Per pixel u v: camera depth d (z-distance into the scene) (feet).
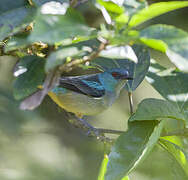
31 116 40.37
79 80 30.94
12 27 18.89
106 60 27.30
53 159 44.39
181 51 15.38
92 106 31.71
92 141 47.19
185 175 24.12
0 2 20.12
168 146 24.29
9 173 40.19
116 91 33.32
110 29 18.03
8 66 41.65
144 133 21.91
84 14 44.73
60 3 18.22
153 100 22.03
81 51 16.29
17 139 41.65
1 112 38.91
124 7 18.48
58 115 42.42
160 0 44.60
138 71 26.43
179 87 25.62
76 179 43.34
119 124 47.29
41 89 17.39
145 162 33.96
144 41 16.15
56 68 16.96
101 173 23.63
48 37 15.06
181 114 22.72
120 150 21.44
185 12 46.91
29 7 19.70
